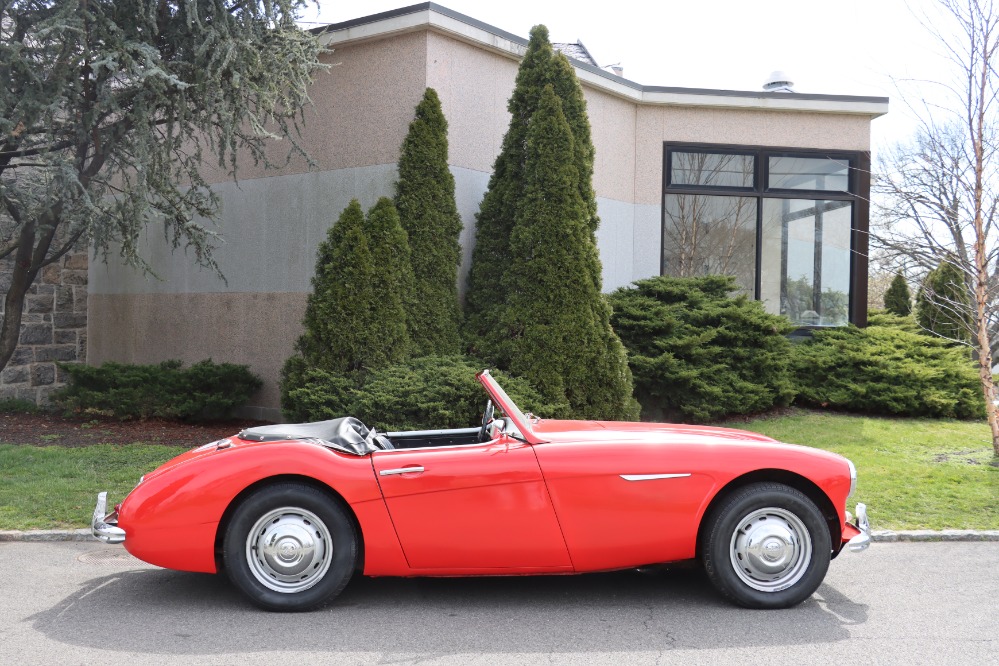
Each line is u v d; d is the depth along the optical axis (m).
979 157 8.36
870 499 6.88
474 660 3.77
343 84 10.34
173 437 9.79
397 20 9.67
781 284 13.67
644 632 4.14
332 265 8.47
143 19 8.75
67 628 4.18
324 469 4.38
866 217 13.75
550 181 8.95
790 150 13.59
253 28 9.08
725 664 3.72
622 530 4.43
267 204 11.09
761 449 4.57
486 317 9.34
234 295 11.47
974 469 7.98
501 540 4.41
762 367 11.16
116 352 13.23
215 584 4.96
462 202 10.10
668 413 11.01
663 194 13.23
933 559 5.53
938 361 11.71
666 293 11.76
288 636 4.07
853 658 3.80
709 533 4.47
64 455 8.45
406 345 8.67
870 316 16.47
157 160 9.10
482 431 5.25
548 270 8.81
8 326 11.05
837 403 11.45
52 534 5.90
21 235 10.61
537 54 9.48
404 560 4.42
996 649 3.91
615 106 12.65
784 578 4.48
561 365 8.66
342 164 10.35
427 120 9.31
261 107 9.23
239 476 4.38
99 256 13.55
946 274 15.62
